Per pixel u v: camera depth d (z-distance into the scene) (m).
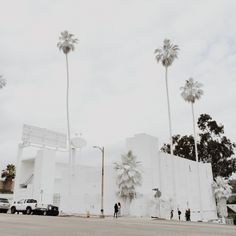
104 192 47.44
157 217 43.19
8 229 14.83
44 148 56.78
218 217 61.41
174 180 47.19
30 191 54.78
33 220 23.11
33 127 57.88
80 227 17.16
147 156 47.00
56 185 58.28
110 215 43.78
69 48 53.94
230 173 72.25
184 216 50.41
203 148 74.44
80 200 49.38
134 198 44.38
